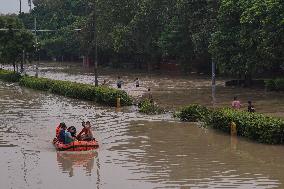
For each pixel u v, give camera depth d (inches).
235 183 701.3
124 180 730.8
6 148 968.9
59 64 4375.0
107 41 3154.5
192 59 2603.3
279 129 939.3
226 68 1801.2
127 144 988.6
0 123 1267.2
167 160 847.7
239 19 1764.3
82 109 1530.5
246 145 949.2
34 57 3171.8
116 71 3216.0
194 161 836.6
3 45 2635.3
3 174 778.8
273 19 1544.0
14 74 2728.8
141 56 3208.7
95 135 1086.4
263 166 793.6
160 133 1095.6
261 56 1664.6
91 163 841.5
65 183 724.0
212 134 1066.1
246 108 1366.9
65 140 961.5
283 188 672.4
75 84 1939.0
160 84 2197.3
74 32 3937.0
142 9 2741.1
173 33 2529.5
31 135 1098.7
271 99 1551.4
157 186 694.5
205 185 693.9
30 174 777.6
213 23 2055.9
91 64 3949.3
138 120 1283.2
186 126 1173.7
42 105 1653.5
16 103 1721.2
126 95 1599.4
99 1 3107.8
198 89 1942.7
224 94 1738.4
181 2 2363.4
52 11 4881.9
